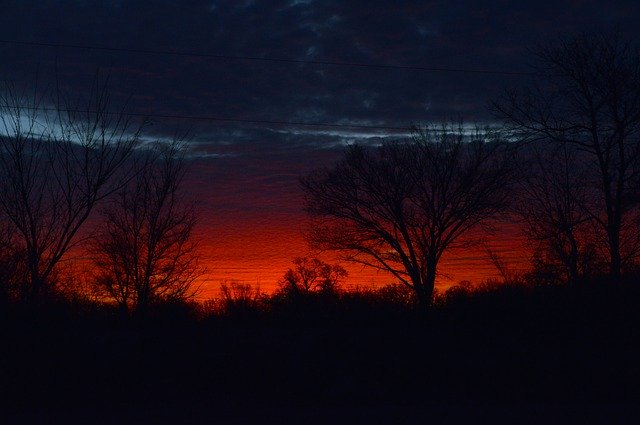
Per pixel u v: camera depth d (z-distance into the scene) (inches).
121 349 708.7
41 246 804.0
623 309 847.1
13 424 491.5
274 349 740.0
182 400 612.7
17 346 641.0
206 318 1093.1
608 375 709.9
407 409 566.3
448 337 823.7
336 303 1159.6
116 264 1192.8
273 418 519.8
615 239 1112.2
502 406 583.5
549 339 831.7
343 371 698.2
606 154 1151.6
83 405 577.6
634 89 1113.4
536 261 1128.2
